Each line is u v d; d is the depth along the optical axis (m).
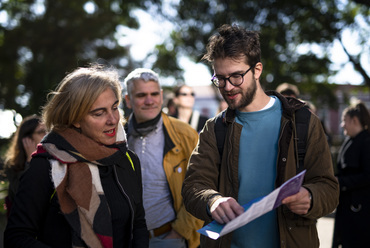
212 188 2.29
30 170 1.89
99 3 20.19
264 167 2.22
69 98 1.95
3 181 3.66
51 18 20.69
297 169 2.16
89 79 1.97
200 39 15.73
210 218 2.04
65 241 1.86
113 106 2.01
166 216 3.13
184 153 3.24
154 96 3.24
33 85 18.20
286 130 2.17
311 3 14.33
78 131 2.01
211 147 2.33
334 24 14.33
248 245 2.23
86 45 22.17
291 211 2.13
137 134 3.27
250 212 1.59
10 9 20.52
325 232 6.86
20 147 3.26
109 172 2.01
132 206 2.06
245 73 2.13
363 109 4.33
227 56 2.10
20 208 1.84
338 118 32.25
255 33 2.20
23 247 1.78
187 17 15.73
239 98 2.17
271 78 16.77
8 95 19.33
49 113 2.00
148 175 3.18
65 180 1.86
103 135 2.00
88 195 1.87
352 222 4.29
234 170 2.25
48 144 1.92
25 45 20.50
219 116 2.39
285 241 2.12
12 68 20.27
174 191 3.14
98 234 1.84
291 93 4.48
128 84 3.31
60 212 1.85
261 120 2.25
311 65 16.67
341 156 4.50
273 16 14.52
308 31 14.92
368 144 4.16
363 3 10.45
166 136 3.24
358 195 4.25
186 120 6.16
